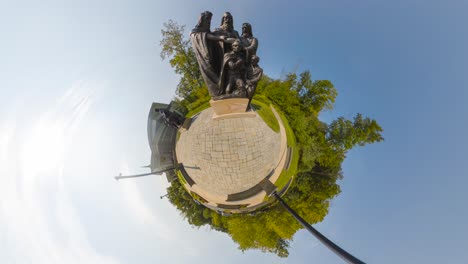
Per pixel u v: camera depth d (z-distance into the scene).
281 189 17.81
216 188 18.23
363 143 20.78
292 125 19.78
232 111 17.42
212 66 13.78
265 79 22.05
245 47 12.81
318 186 19.41
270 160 18.09
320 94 20.11
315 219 18.72
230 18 12.93
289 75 21.05
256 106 20.25
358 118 20.72
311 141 18.78
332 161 19.59
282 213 18.00
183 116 21.75
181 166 19.75
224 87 14.62
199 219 21.17
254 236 18.91
